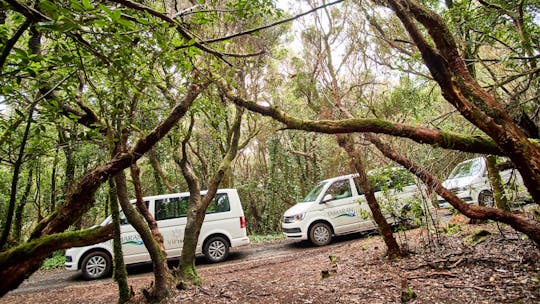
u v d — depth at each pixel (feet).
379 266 16.79
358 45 18.10
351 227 28.99
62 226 5.15
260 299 14.33
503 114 8.50
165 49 7.64
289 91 23.77
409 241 20.85
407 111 15.97
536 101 12.97
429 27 8.47
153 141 10.33
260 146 49.70
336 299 13.14
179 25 6.93
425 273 14.37
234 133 20.79
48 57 8.89
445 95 8.72
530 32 11.61
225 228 27.25
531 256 13.33
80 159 29.76
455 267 14.40
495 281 12.06
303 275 17.90
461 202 11.31
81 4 5.30
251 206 48.16
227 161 19.95
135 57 9.02
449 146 9.50
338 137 17.85
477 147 9.50
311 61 18.25
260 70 17.92
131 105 12.69
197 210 18.67
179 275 17.26
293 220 28.96
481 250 15.66
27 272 4.03
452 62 8.53
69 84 9.26
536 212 15.38
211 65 11.32
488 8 11.95
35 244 4.11
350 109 18.88
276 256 26.27
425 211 18.51
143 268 26.91
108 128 11.41
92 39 8.41
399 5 8.41
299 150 49.34
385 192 18.98
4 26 7.60
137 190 17.15
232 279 18.81
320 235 28.50
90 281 24.11
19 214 27.76
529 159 8.27
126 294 15.33
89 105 14.21
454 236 19.71
